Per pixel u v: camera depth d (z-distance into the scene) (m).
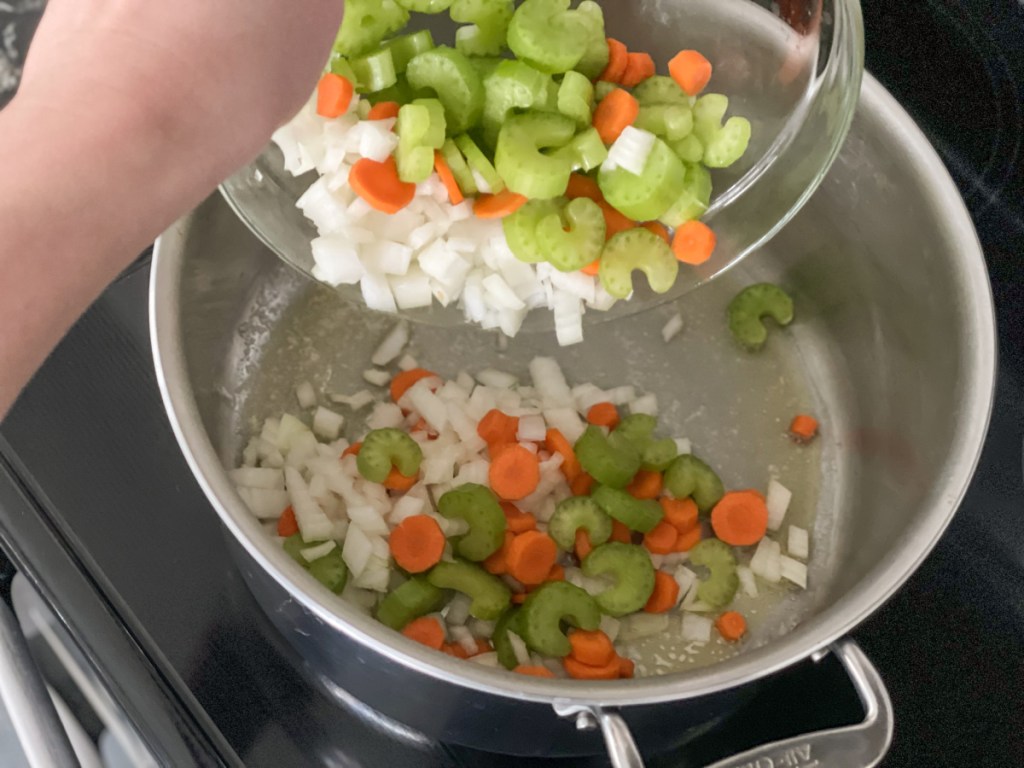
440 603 0.44
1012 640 0.41
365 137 0.35
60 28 0.25
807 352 0.52
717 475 0.48
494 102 0.35
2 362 0.24
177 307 0.39
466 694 0.35
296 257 0.39
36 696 0.35
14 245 0.23
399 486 0.46
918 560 0.36
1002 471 0.44
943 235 0.42
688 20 0.39
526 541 0.43
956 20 0.45
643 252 0.36
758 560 0.47
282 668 0.41
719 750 0.40
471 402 0.49
